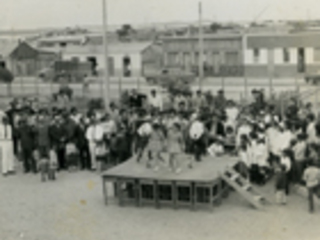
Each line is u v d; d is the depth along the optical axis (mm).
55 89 44156
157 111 20781
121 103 29141
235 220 13523
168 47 50844
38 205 15531
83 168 19797
